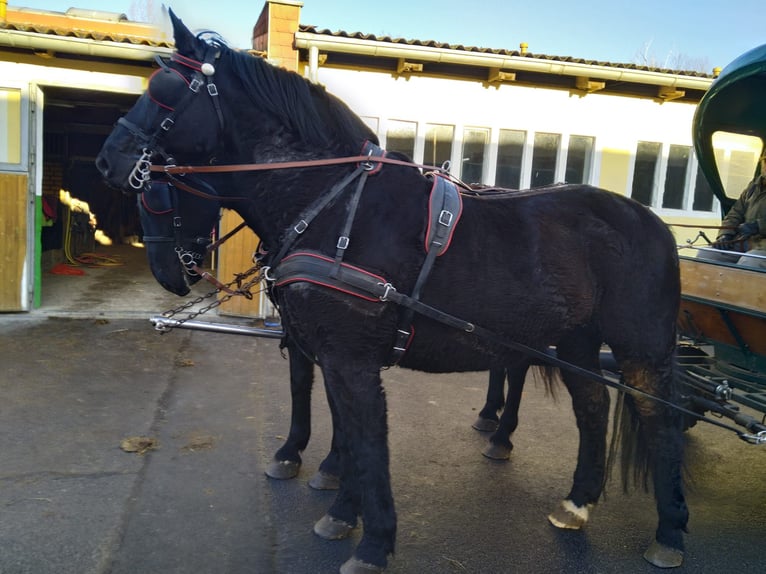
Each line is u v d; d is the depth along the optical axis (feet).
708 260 11.51
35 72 21.57
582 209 9.43
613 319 9.43
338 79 23.79
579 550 9.76
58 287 27.78
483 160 25.68
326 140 8.64
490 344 8.74
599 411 10.41
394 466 12.55
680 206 28.27
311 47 21.80
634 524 10.72
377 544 8.34
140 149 8.59
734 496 11.93
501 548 9.71
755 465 13.43
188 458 12.18
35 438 12.60
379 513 8.30
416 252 8.14
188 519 9.93
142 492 10.69
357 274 7.80
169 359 18.62
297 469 11.72
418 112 24.53
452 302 8.29
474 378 19.11
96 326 21.61
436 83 24.47
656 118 26.81
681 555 9.41
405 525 10.28
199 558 8.89
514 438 14.42
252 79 8.57
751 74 11.80
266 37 23.02
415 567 9.09
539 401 17.16
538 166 26.32
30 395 14.98
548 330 8.91
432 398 16.97
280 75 8.70
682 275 11.94
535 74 25.12
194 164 8.87
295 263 8.00
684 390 10.46
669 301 9.59
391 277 8.03
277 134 8.63
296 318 8.16
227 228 23.16
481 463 12.91
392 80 24.13
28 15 37.04
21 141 21.84
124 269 34.12
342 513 9.66
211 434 13.41
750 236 12.64
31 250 22.65
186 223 9.19
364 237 8.03
